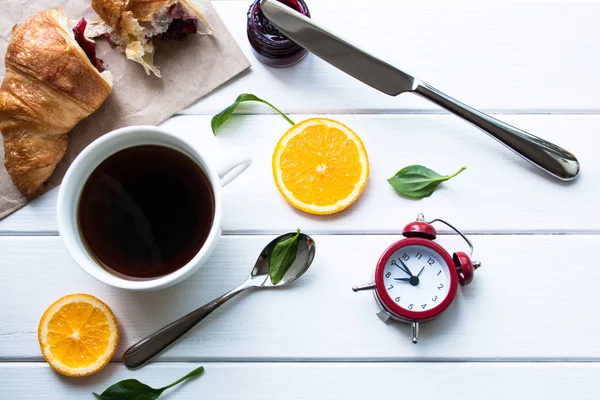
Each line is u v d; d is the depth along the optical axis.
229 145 0.60
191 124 0.60
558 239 0.60
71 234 0.52
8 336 0.58
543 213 0.60
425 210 0.60
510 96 0.61
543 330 0.59
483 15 0.61
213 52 0.59
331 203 0.58
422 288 0.57
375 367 0.58
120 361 0.58
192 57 0.59
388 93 0.58
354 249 0.59
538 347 0.59
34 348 0.58
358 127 0.60
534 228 0.60
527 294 0.59
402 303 0.57
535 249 0.60
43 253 0.58
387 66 0.58
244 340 0.58
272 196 0.59
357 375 0.58
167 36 0.59
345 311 0.59
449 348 0.59
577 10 0.61
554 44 0.61
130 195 0.55
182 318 0.57
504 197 0.60
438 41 0.61
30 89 0.56
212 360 0.58
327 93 0.60
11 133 0.56
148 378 0.58
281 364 0.58
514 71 0.61
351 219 0.59
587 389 0.59
